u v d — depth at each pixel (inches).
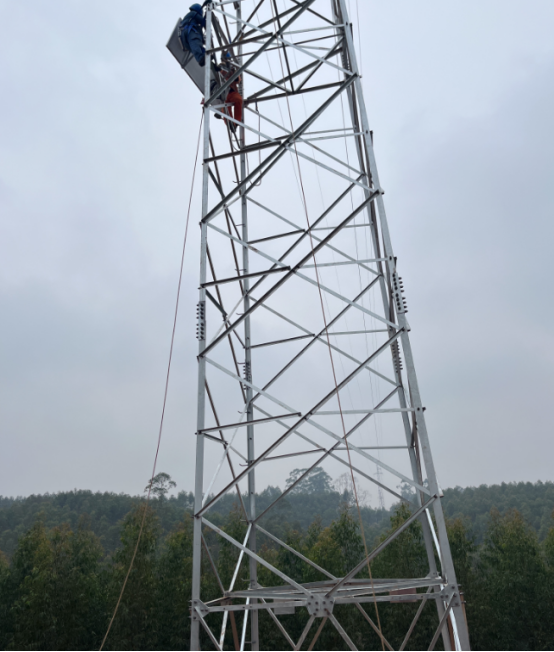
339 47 462.0
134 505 1424.7
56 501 4722.0
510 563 1246.9
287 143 410.0
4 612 1221.1
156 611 1212.5
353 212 363.3
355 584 398.3
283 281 376.5
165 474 3678.6
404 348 321.4
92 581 1261.1
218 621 1187.9
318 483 5738.2
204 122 450.3
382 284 474.9
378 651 1151.0
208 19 482.6
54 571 1226.6
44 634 1125.1
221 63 528.1
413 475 422.9
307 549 1432.1
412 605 1152.2
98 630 1214.3
